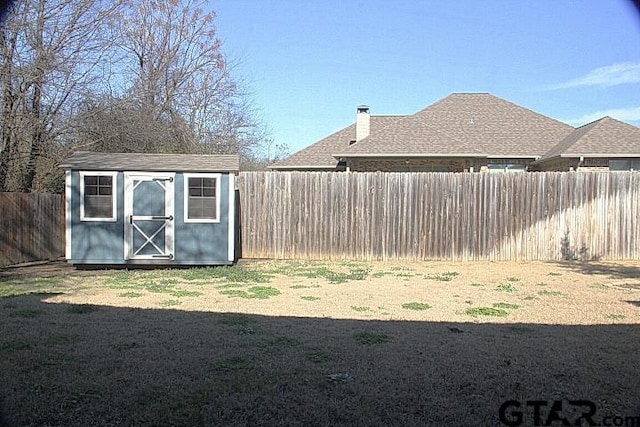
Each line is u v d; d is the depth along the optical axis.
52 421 3.64
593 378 4.53
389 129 20.39
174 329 6.13
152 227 11.56
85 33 16.86
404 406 3.93
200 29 26.73
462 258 13.36
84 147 18.00
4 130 14.60
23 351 5.22
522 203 13.32
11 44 14.17
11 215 11.96
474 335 5.95
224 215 11.80
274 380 4.44
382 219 13.41
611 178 13.23
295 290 8.98
